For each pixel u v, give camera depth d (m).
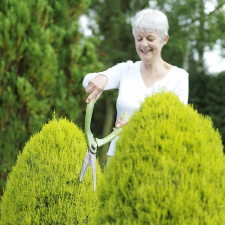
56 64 5.18
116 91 9.88
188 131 1.49
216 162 1.46
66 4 5.53
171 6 10.33
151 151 1.45
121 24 11.39
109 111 11.88
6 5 4.70
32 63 4.94
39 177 2.18
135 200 1.38
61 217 2.11
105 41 12.05
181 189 1.35
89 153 1.76
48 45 5.10
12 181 2.26
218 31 10.52
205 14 10.23
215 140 1.58
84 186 2.17
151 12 2.08
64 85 5.64
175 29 10.12
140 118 1.57
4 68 4.77
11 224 2.14
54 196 2.14
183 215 1.30
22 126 4.83
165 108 1.56
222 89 9.42
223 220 1.34
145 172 1.42
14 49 4.80
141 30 2.07
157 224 1.31
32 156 2.25
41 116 5.07
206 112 9.56
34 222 2.09
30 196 2.15
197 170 1.41
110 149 2.30
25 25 4.88
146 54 2.12
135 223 1.34
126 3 12.24
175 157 1.42
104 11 11.83
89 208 2.14
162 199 1.34
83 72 5.66
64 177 2.17
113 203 1.44
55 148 2.26
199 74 10.09
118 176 1.48
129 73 2.30
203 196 1.36
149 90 2.19
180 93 2.16
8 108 4.82
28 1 4.93
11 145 4.71
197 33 10.16
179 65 11.66
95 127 12.84
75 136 2.32
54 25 5.43
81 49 5.76
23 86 4.83
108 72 2.21
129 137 1.55
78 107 5.86
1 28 4.62
